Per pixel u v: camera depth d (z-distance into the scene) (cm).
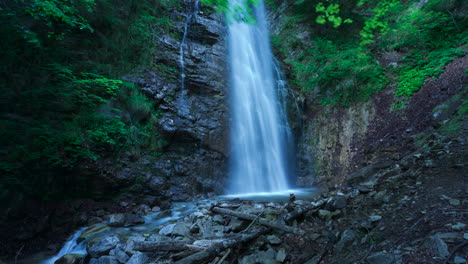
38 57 645
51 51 677
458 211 276
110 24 850
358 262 262
